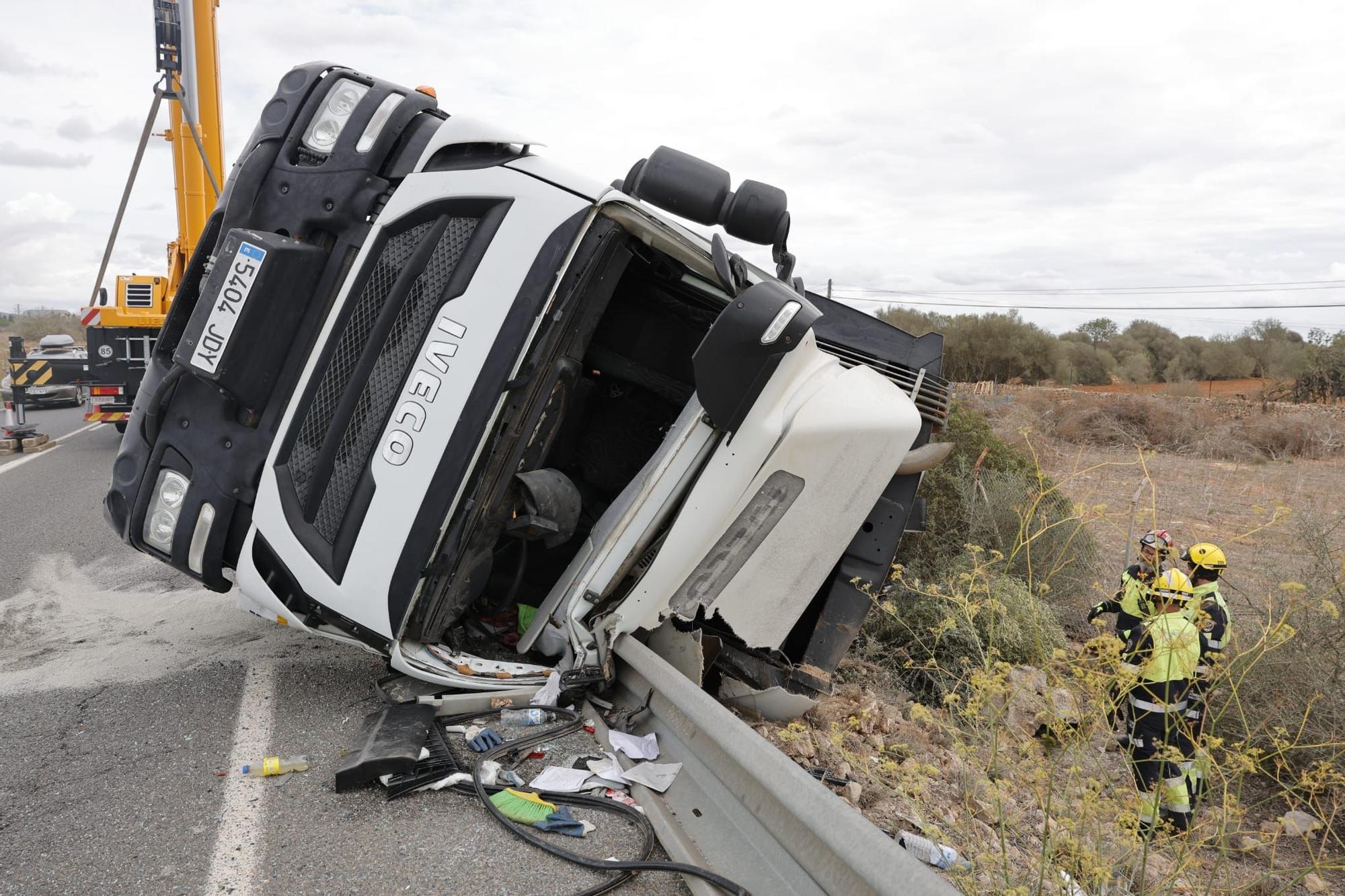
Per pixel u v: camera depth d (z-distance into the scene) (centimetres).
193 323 343
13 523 736
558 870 250
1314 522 656
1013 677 338
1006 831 336
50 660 423
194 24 1127
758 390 349
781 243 406
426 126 363
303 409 347
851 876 206
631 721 344
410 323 346
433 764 302
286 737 334
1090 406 2111
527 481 361
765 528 382
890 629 584
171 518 363
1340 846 414
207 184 1173
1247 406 2417
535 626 391
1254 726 485
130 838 264
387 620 339
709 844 259
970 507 715
